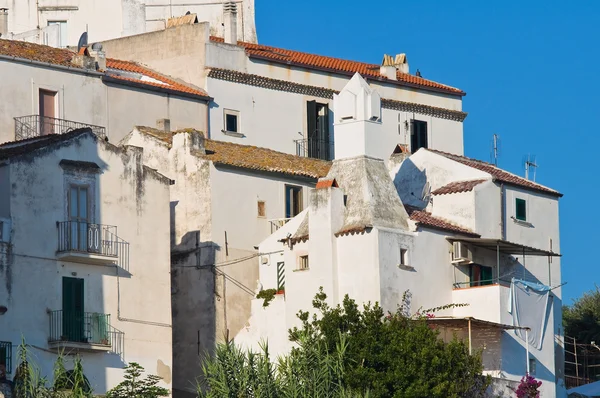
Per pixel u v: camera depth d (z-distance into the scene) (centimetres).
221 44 15712
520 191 14175
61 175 12075
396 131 16538
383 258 12800
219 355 11450
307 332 12188
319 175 14575
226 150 14450
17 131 14062
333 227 12975
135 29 17538
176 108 15200
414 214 13500
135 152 12531
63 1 17688
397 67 17400
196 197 14062
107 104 14700
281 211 14362
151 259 12488
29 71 14225
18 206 11800
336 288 12888
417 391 11856
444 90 17050
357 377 11812
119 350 12188
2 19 16775
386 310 12712
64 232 12006
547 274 14312
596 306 16325
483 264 13638
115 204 12338
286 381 11444
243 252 14025
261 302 13438
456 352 12156
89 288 12119
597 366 15262
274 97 15950
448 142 17012
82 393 10931
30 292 11781
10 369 11550
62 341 11825
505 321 13175
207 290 13838
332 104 16375
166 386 12419
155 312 12438
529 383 12900
